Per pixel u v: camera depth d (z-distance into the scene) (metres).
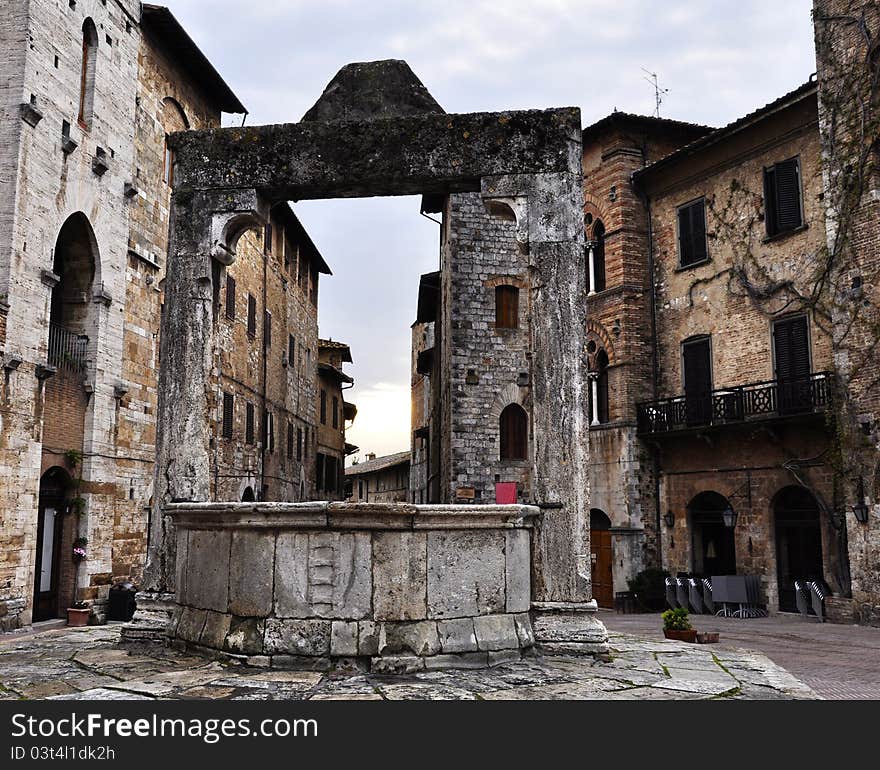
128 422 21.61
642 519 27.94
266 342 32.53
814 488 22.19
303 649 8.23
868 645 15.05
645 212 29.48
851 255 20.42
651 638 11.85
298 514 8.38
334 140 10.79
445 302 29.16
